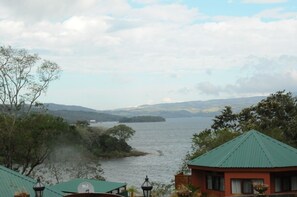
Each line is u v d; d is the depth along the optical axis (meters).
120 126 133.75
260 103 57.06
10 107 50.69
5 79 50.56
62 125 51.97
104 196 23.36
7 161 48.62
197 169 32.66
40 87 55.41
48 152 52.78
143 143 178.88
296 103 56.06
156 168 94.38
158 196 39.00
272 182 30.06
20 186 27.34
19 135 48.31
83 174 54.41
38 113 51.09
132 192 39.94
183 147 155.38
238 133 47.88
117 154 122.94
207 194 32.12
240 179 30.14
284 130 50.41
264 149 31.56
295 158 31.38
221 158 31.52
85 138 105.00
